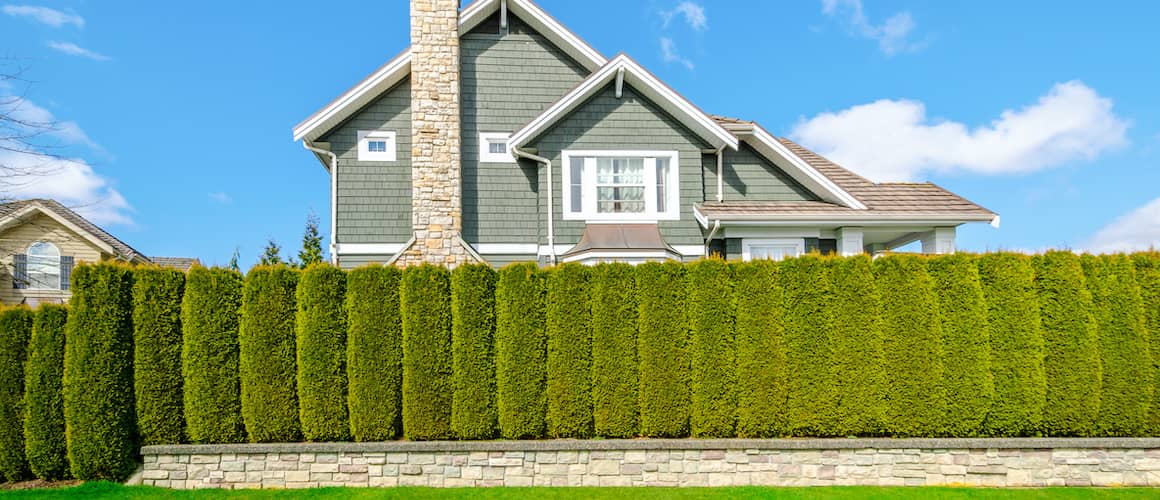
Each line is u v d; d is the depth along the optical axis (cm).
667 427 829
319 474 789
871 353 834
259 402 812
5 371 793
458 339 836
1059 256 860
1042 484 802
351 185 1316
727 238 1241
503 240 1305
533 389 831
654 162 1288
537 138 1272
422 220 1212
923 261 852
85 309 791
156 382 805
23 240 1944
